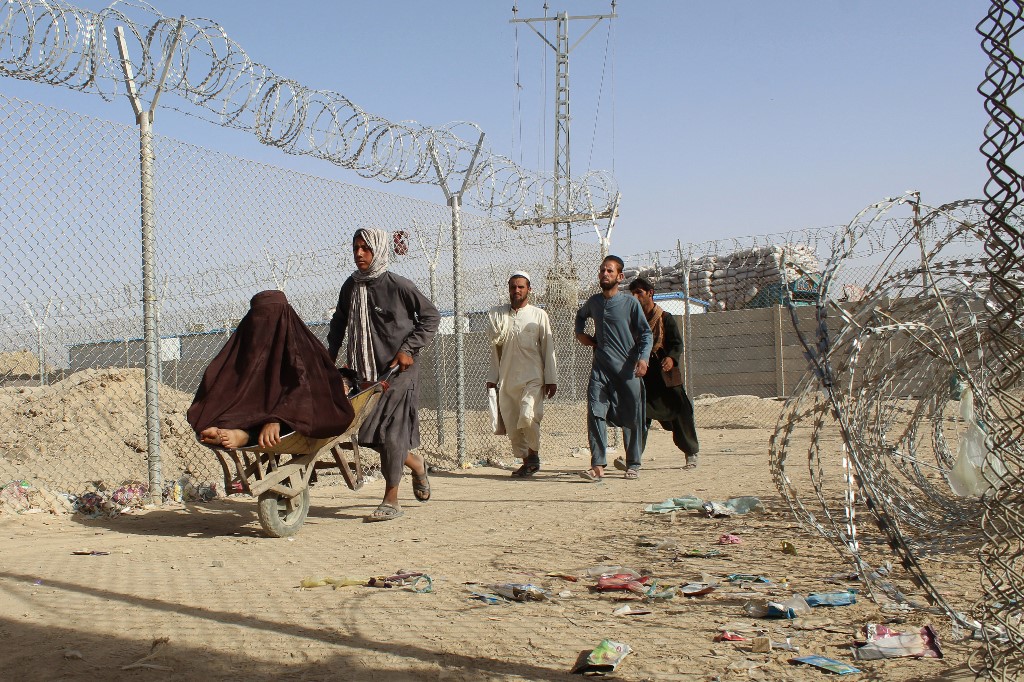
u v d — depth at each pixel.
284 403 5.72
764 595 4.19
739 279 24.52
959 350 2.89
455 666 3.25
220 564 5.03
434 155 9.74
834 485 7.84
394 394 6.68
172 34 6.81
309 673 3.17
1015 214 2.36
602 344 9.00
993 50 2.32
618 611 3.95
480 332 13.40
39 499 6.81
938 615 3.75
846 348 3.13
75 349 11.79
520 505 7.23
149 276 6.93
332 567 4.95
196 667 3.23
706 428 16.17
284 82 7.55
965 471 3.23
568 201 12.02
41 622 3.79
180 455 9.84
